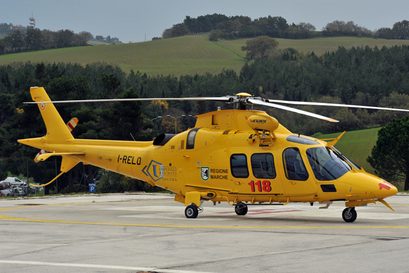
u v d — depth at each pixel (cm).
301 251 2919
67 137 5384
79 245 3203
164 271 2517
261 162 4294
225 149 4431
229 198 4428
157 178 4781
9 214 5041
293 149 4216
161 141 4816
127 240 3362
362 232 3553
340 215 4712
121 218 4609
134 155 4953
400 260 2667
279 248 3014
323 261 2669
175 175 4669
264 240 3281
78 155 5294
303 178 4150
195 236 3484
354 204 4094
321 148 4184
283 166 4212
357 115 18750
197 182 4553
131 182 10844
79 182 13662
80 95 16075
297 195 4188
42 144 5484
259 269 2528
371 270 2480
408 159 13375
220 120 4525
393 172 13700
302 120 17950
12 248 3139
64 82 15925
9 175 14900
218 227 3903
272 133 4297
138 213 5075
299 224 4047
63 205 6131
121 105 13850
